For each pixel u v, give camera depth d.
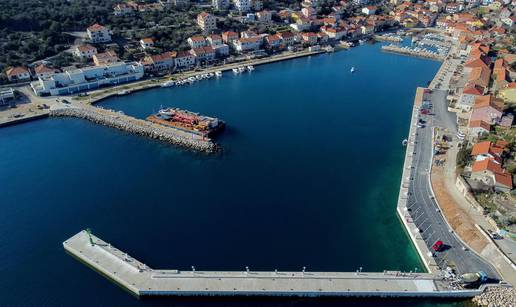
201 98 197.12
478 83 191.50
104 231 108.06
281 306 89.44
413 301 90.19
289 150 150.50
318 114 181.12
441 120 168.50
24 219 112.44
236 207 118.44
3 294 90.56
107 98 193.50
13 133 160.38
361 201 122.31
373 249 103.81
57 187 126.62
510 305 86.44
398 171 138.12
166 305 89.38
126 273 94.00
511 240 101.50
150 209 116.94
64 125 167.88
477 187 118.69
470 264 96.44
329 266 98.19
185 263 98.12
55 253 101.81
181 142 153.62
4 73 199.12
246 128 167.12
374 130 167.12
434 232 106.38
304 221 113.19
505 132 152.50
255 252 101.75
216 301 90.31
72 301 89.19
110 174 134.12
